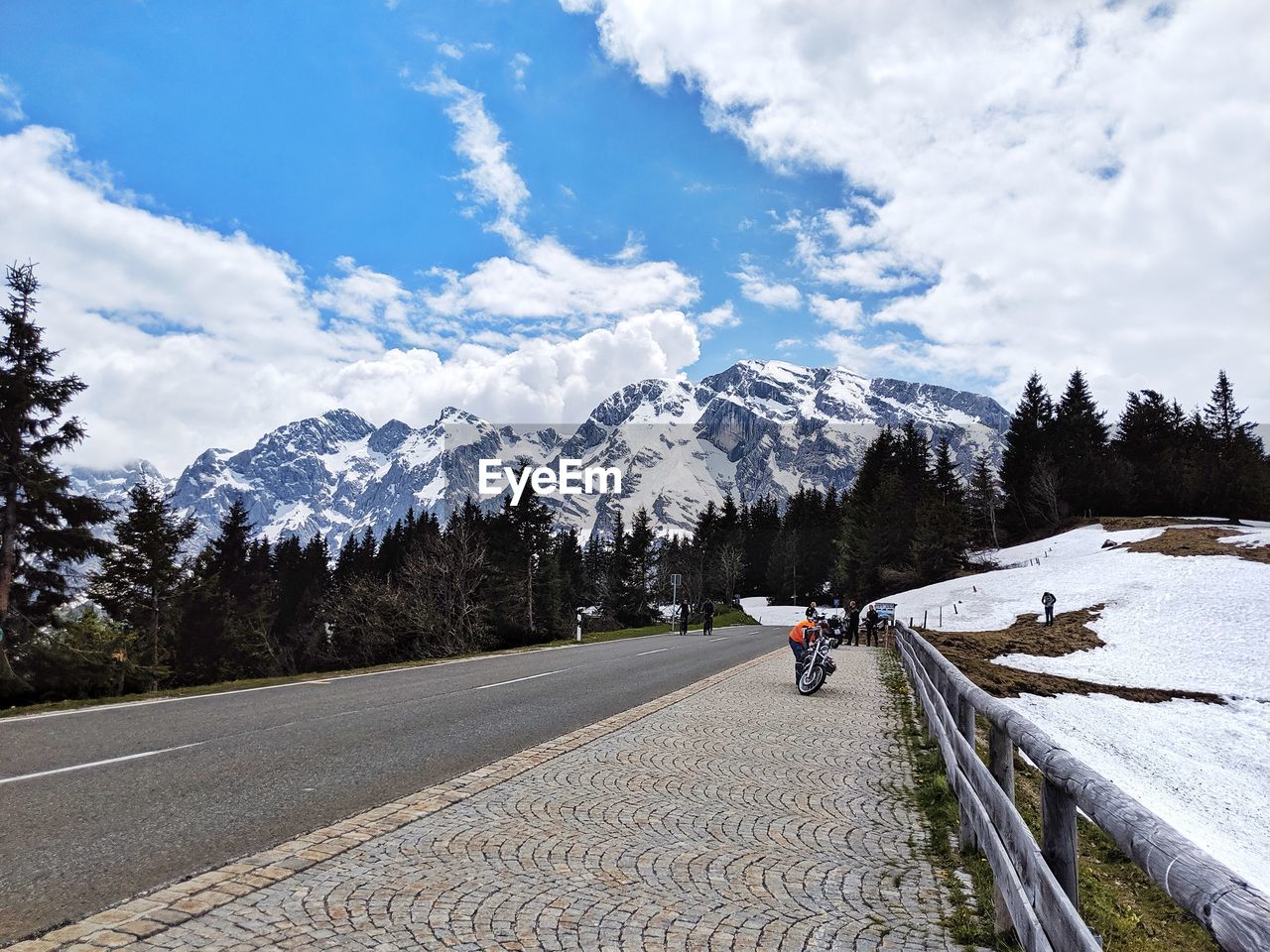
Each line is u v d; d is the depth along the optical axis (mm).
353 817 5789
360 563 93188
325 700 12539
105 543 28516
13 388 26375
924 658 12227
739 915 4156
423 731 9703
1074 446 100125
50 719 10352
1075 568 58375
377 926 3871
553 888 4480
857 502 99750
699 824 5883
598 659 22359
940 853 5273
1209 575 47594
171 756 7938
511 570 59031
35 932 3742
